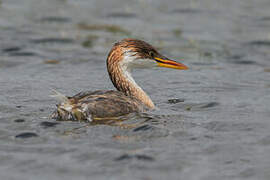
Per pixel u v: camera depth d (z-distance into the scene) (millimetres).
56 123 13094
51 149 11312
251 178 10016
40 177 9891
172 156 10992
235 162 10766
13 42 25297
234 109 15438
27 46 24891
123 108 14094
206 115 14641
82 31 28141
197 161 10773
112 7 33438
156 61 16219
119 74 15984
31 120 13555
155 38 27109
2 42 25188
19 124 13141
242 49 25656
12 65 21828
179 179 9852
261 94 17703
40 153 11094
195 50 25297
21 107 15227
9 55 23391
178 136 12367
